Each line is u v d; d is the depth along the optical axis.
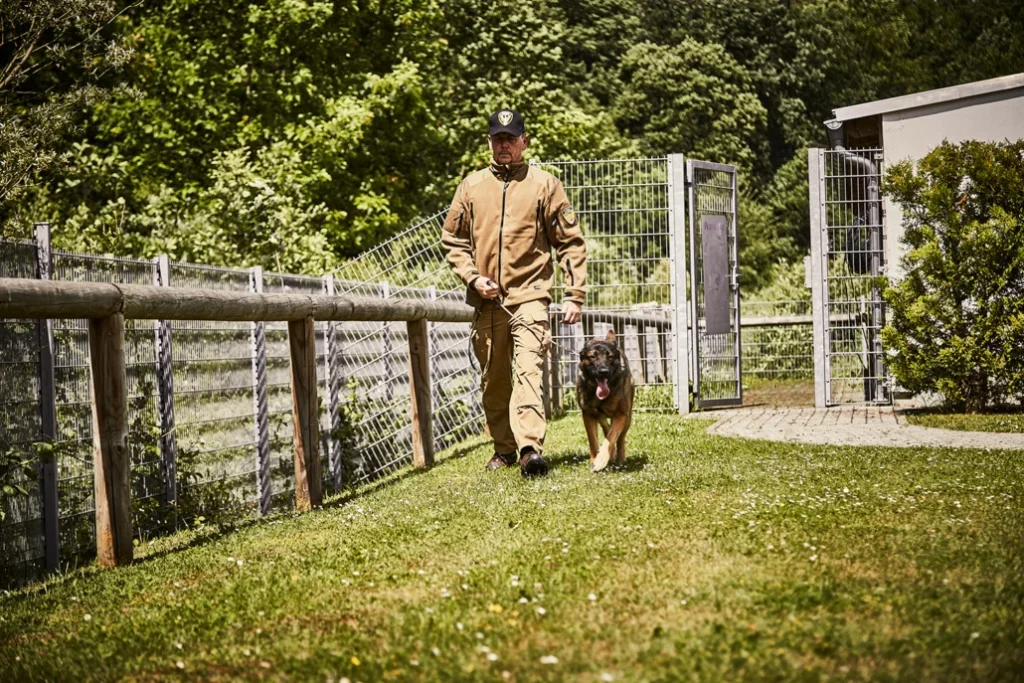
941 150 11.53
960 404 11.60
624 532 4.46
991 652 2.68
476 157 24.31
